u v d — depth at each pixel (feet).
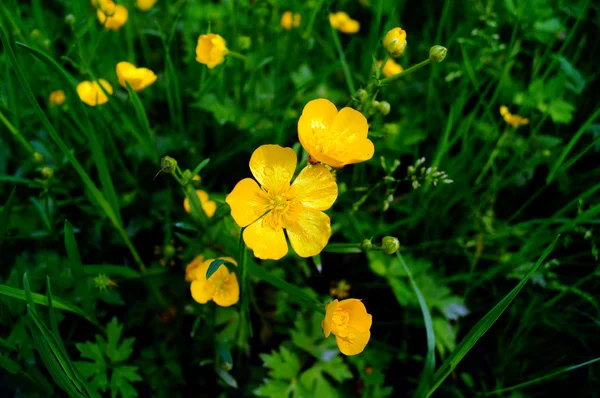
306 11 0.75
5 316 0.55
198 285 0.53
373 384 0.60
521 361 0.63
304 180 0.46
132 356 0.61
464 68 0.63
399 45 0.46
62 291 0.57
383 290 0.68
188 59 0.72
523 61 0.80
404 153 0.72
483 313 0.66
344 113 0.46
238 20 0.75
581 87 0.68
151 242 0.66
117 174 0.65
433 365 0.50
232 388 0.61
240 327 0.58
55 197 0.61
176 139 0.67
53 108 0.62
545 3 0.75
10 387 0.56
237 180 0.71
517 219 0.72
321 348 0.59
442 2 0.86
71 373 0.45
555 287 0.60
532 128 0.72
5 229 0.50
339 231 0.68
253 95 0.71
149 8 0.70
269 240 0.45
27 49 0.46
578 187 0.71
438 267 0.69
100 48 0.71
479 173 0.72
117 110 0.61
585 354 0.63
